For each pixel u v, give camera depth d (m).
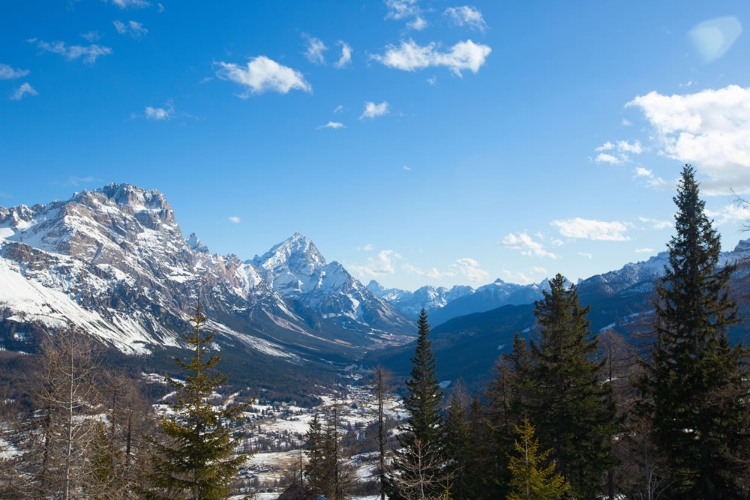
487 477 41.28
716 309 28.12
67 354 25.83
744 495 26.05
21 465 25.81
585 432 34.59
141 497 27.55
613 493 37.28
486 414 47.56
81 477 25.61
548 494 24.56
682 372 28.52
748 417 26.23
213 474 26.11
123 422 41.06
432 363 50.34
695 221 28.73
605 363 38.91
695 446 28.05
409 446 43.47
